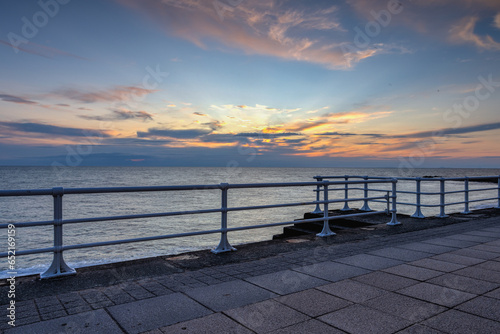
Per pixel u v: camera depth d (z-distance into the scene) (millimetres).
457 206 29438
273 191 60688
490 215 10523
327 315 3188
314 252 5797
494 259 5281
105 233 19812
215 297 3648
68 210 31922
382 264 5004
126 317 3115
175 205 35938
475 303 3482
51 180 89938
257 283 4129
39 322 2996
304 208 32719
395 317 3146
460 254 5617
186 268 4812
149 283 4129
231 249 5852
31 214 30375
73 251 14594
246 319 3086
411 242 6602
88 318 3094
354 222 9672
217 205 35312
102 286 4020
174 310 3287
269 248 6098
